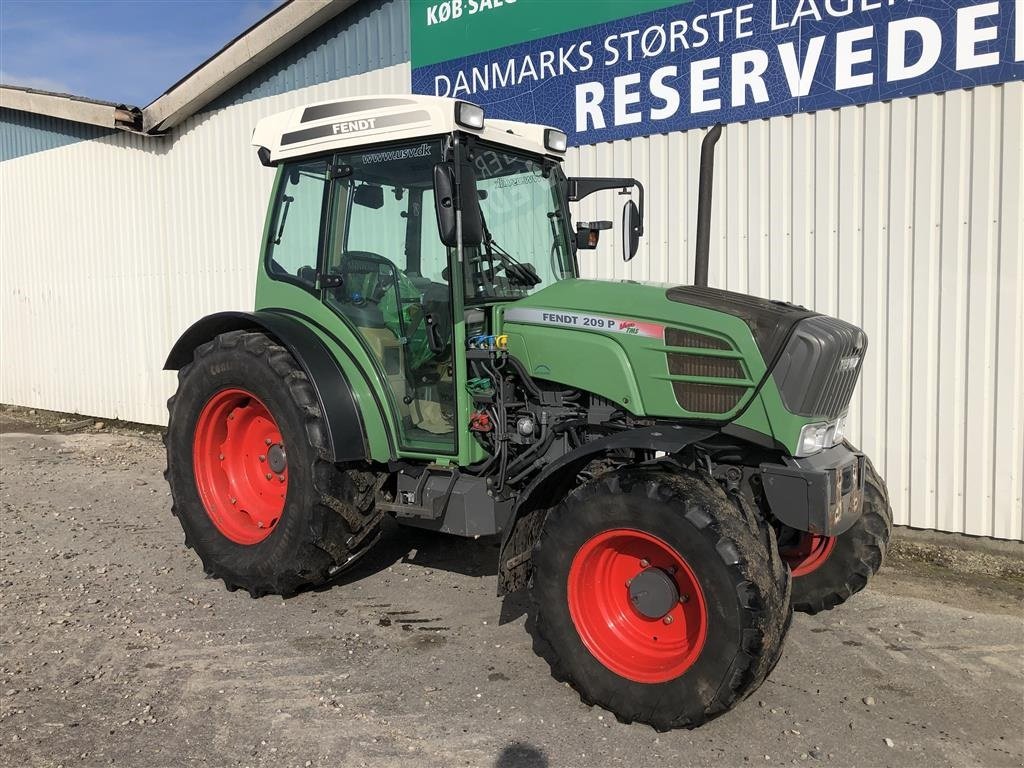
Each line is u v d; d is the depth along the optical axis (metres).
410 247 3.85
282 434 3.98
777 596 2.86
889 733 2.97
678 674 2.92
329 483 3.88
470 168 3.33
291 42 7.59
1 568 4.62
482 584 4.44
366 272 3.99
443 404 3.82
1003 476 4.82
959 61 4.71
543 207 4.25
